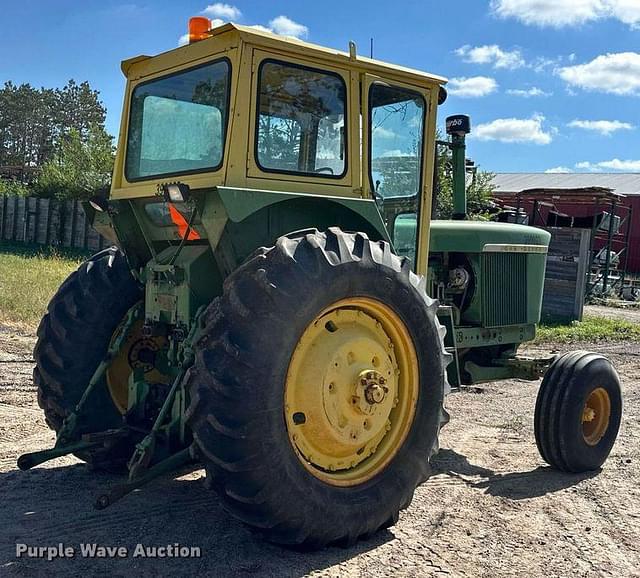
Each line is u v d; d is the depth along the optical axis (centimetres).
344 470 368
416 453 388
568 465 499
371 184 421
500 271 588
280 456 327
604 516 424
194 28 397
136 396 419
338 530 350
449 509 426
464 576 340
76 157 2711
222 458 319
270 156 376
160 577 326
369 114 418
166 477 441
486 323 577
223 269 378
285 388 334
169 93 413
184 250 411
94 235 2233
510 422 646
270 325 325
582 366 504
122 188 446
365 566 345
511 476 495
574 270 1451
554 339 1204
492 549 372
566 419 491
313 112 392
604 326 1370
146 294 427
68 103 6116
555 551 373
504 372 595
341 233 362
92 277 452
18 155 5962
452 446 566
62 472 459
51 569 331
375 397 362
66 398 442
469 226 573
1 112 5897
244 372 320
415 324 385
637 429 635
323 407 349
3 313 1051
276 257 336
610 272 2306
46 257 1923
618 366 977
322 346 354
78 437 429
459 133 616
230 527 382
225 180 359
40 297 1165
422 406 391
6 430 543
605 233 2623
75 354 441
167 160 412
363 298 362
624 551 376
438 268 570
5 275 1412
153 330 418
